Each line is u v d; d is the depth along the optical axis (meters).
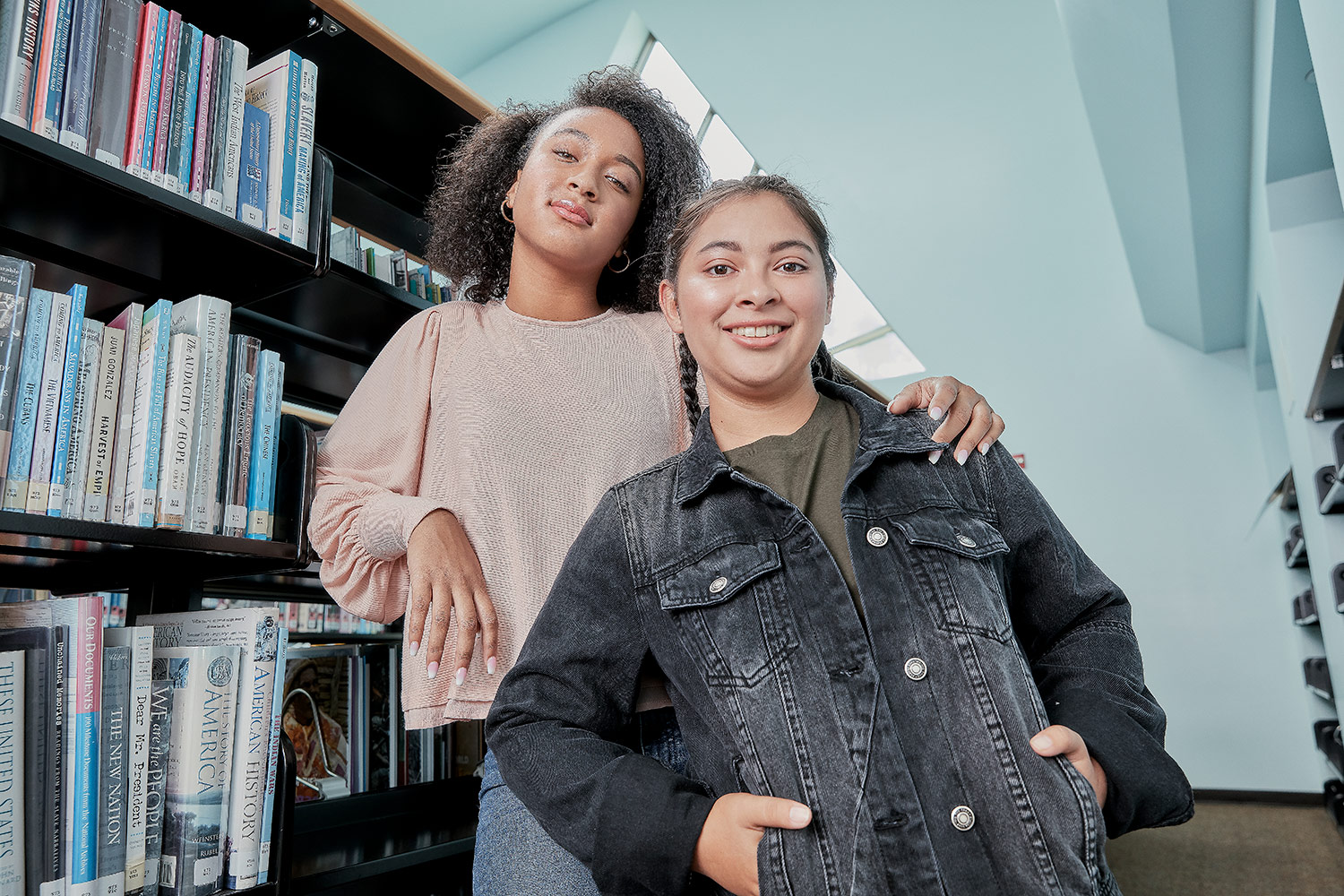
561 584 0.83
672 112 1.33
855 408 0.87
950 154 5.40
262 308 1.56
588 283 1.20
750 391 0.84
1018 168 5.35
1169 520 5.60
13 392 0.96
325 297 1.50
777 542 0.76
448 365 1.11
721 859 0.65
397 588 1.08
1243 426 5.54
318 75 1.58
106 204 1.10
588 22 5.92
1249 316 4.82
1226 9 2.70
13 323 0.96
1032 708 0.66
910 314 6.03
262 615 1.13
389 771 1.94
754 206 0.86
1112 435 5.76
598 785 0.70
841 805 0.63
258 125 1.29
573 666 0.79
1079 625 0.79
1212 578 5.48
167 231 1.18
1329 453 3.13
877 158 5.52
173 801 1.03
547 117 1.30
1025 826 0.61
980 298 5.86
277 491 1.25
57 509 0.98
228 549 1.13
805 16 5.26
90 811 0.93
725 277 0.83
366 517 1.03
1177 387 5.66
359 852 1.40
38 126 1.02
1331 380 2.51
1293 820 4.43
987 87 5.12
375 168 1.92
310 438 1.22
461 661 0.93
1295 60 2.50
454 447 1.06
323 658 1.93
